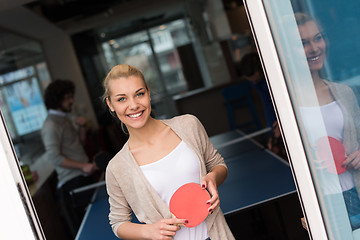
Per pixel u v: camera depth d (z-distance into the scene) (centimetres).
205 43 493
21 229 136
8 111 477
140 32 502
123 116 147
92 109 500
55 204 435
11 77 485
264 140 448
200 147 156
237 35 489
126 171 150
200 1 487
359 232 136
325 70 130
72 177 432
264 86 407
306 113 131
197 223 141
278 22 128
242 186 302
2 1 371
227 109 497
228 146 445
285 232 295
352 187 134
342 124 131
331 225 135
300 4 127
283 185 278
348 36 129
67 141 431
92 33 503
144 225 149
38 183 447
